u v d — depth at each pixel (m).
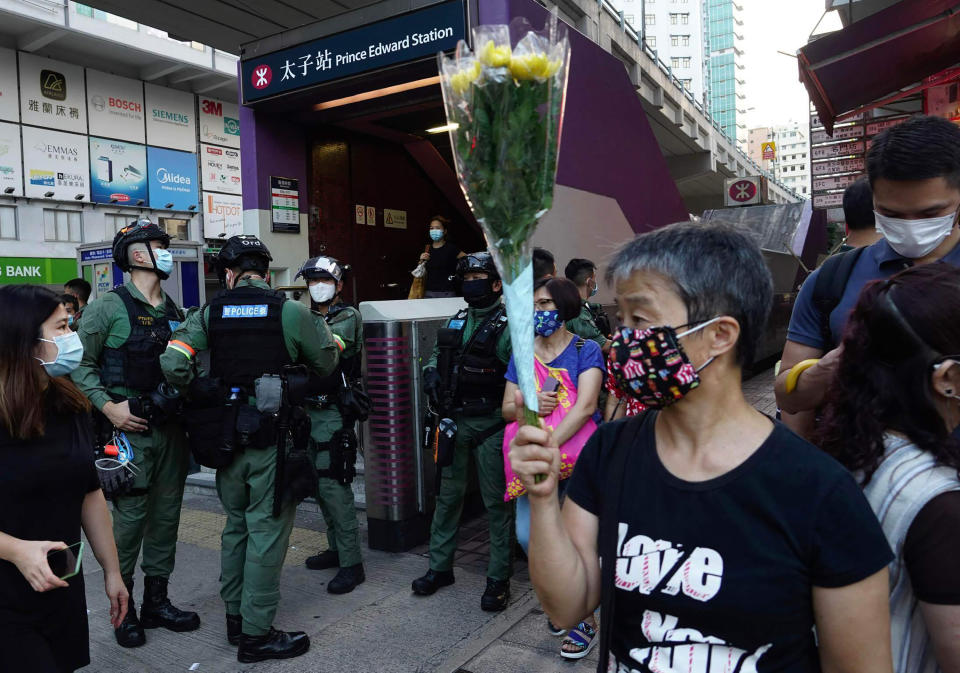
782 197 41.41
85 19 19.47
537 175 1.05
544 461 1.14
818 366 1.60
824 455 1.06
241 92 7.22
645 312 1.14
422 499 4.50
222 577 3.24
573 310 3.02
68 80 20.70
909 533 1.09
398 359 4.39
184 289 7.76
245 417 3.02
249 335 3.11
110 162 21.84
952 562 1.04
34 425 1.90
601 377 2.99
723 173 26.23
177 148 23.78
